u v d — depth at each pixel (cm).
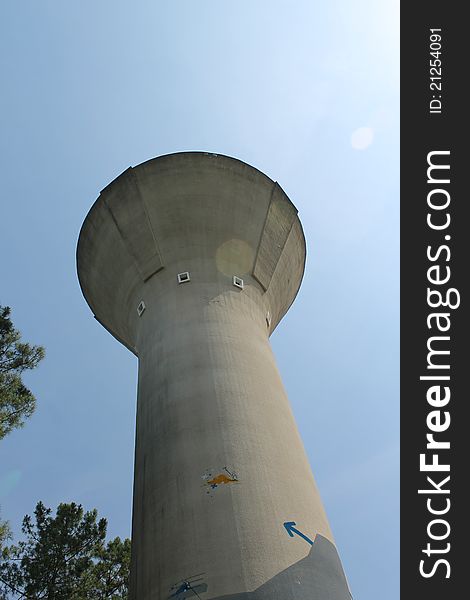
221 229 1553
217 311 1366
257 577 886
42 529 2125
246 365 1255
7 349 1902
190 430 1119
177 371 1241
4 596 1848
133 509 1152
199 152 1653
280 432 1147
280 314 1748
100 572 2056
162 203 1573
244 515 970
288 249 1725
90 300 1825
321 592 891
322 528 1015
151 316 1438
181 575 920
